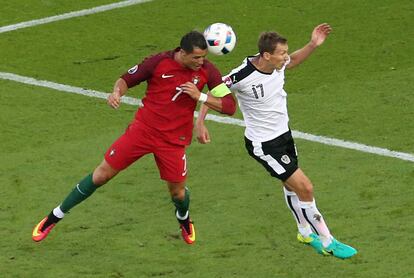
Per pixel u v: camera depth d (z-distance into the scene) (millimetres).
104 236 33656
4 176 38062
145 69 30422
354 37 52562
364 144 40406
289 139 31906
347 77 47625
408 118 42719
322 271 31047
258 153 31766
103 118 43688
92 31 54156
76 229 34156
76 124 43062
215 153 40094
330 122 42719
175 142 31078
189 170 38594
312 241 31906
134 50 51625
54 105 45031
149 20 55594
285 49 30719
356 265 31297
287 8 56906
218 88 30391
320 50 51062
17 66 49594
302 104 44719
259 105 31328
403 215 34312
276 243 32938
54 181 37719
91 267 31547
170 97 30562
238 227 34062
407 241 32531
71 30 54250
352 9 56375
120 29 54344
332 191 36344
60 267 31578
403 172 37625
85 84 47500
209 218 34750
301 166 38562
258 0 58188
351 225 33812
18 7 57406
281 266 31406
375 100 44781
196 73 30391
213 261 31828
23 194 36688
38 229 32219
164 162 31281
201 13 56500
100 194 36688
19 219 34844
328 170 38125
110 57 50750
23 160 39438
